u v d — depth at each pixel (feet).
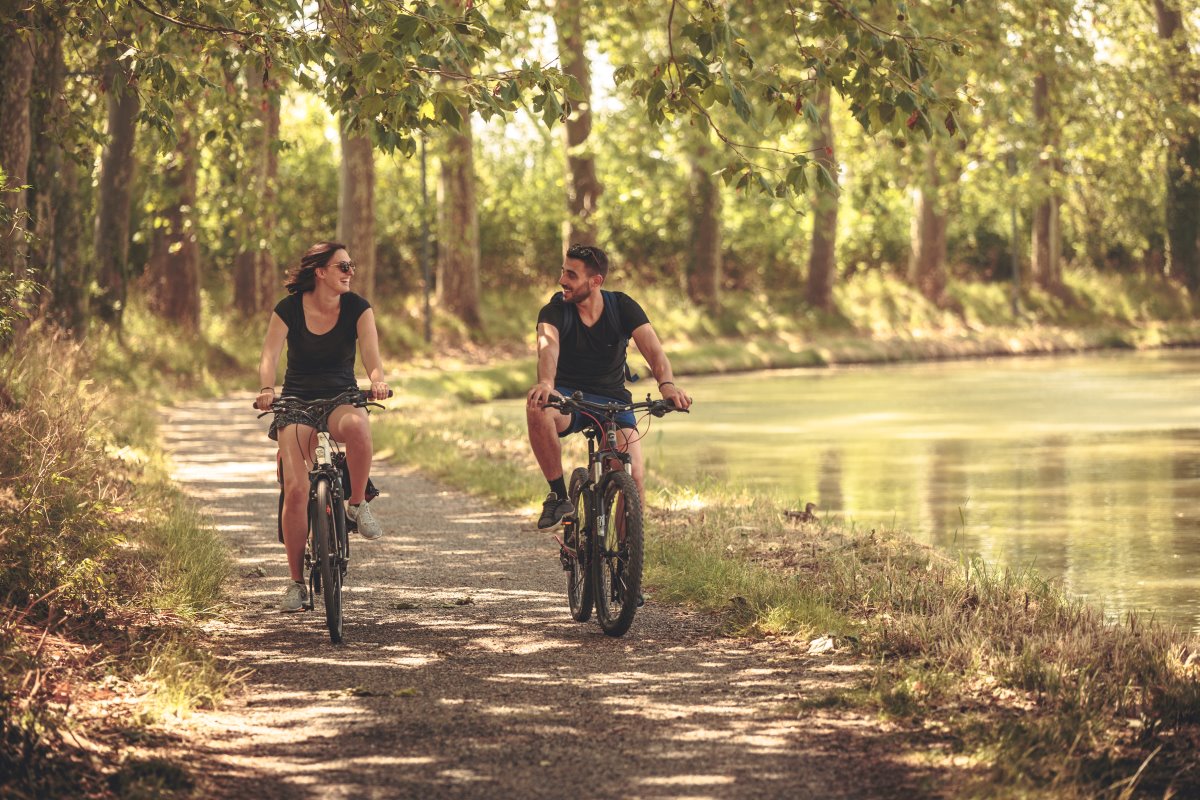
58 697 26.96
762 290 231.71
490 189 224.12
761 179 38.65
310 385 36.50
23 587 33.42
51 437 48.19
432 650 33.91
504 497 61.26
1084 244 257.75
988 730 25.84
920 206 225.15
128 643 32.24
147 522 48.39
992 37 97.04
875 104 37.86
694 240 208.13
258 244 123.34
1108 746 25.13
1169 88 155.94
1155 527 57.57
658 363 36.65
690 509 54.80
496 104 36.52
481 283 219.00
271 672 31.63
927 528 58.03
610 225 220.84
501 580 43.45
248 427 98.63
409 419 97.04
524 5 38.34
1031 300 230.48
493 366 169.89
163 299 143.23
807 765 24.76
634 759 25.21
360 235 157.17
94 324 117.70
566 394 37.09
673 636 35.17
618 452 36.37
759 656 32.89
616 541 35.37
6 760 22.43
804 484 72.64
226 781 23.89
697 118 38.60
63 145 63.87
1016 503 65.05
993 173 180.45
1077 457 82.94
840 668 31.40
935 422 106.83
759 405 125.70
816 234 217.97
